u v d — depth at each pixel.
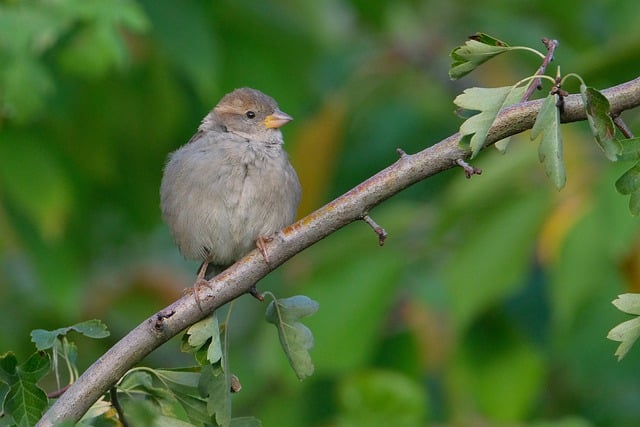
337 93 15.20
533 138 7.00
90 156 13.28
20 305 14.05
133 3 11.69
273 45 14.13
